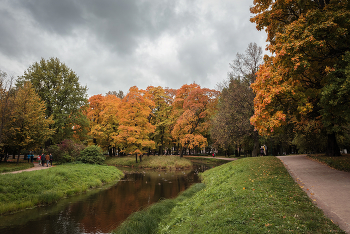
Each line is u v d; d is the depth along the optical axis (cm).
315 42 852
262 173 1210
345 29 859
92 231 834
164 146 4881
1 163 2294
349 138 2455
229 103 2506
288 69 965
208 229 551
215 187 1163
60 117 2928
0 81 1880
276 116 961
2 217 979
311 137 2202
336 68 917
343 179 985
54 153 2433
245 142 3322
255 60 2494
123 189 1625
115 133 3575
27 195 1198
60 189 1416
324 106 958
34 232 818
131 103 3247
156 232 729
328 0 1142
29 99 2303
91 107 4156
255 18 1316
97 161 2528
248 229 495
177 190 1586
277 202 671
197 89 3519
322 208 623
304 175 1122
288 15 1267
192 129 3641
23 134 2225
